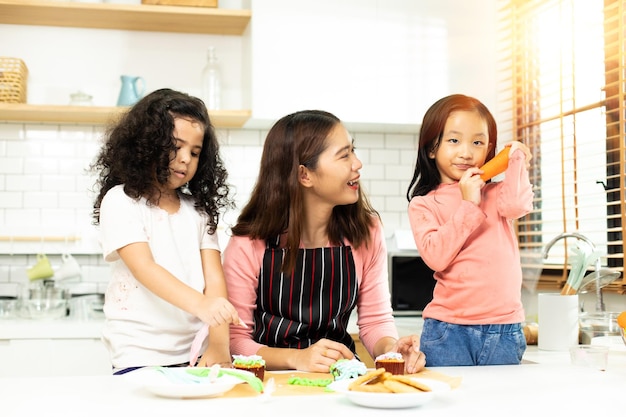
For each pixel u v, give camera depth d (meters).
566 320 2.32
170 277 1.73
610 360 1.85
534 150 3.47
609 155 2.95
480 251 1.83
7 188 3.56
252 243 1.90
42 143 3.59
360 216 1.95
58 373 3.01
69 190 3.59
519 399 1.33
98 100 3.62
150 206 1.87
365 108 3.42
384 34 3.45
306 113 1.92
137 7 3.35
